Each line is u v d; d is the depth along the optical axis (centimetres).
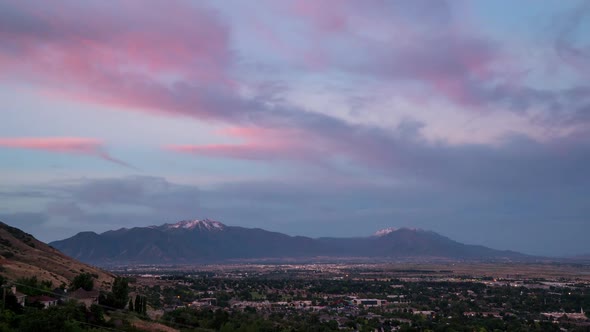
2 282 11662
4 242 19912
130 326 11669
